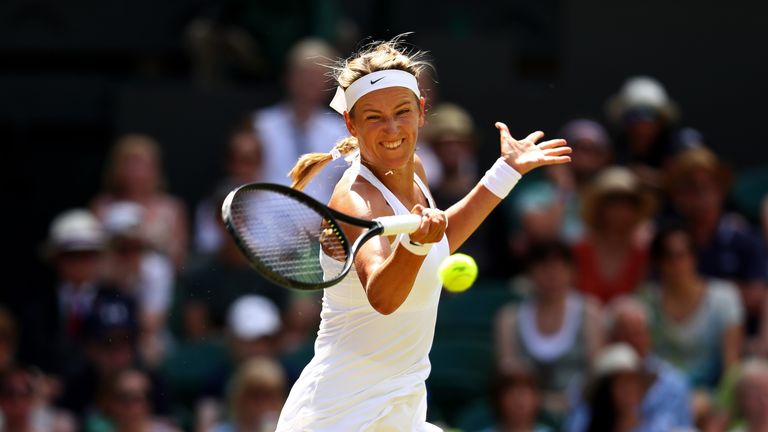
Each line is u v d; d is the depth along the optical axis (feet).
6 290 128.16
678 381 92.12
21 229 128.88
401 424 50.90
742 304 104.58
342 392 50.29
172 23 131.23
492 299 106.22
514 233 110.22
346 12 130.41
